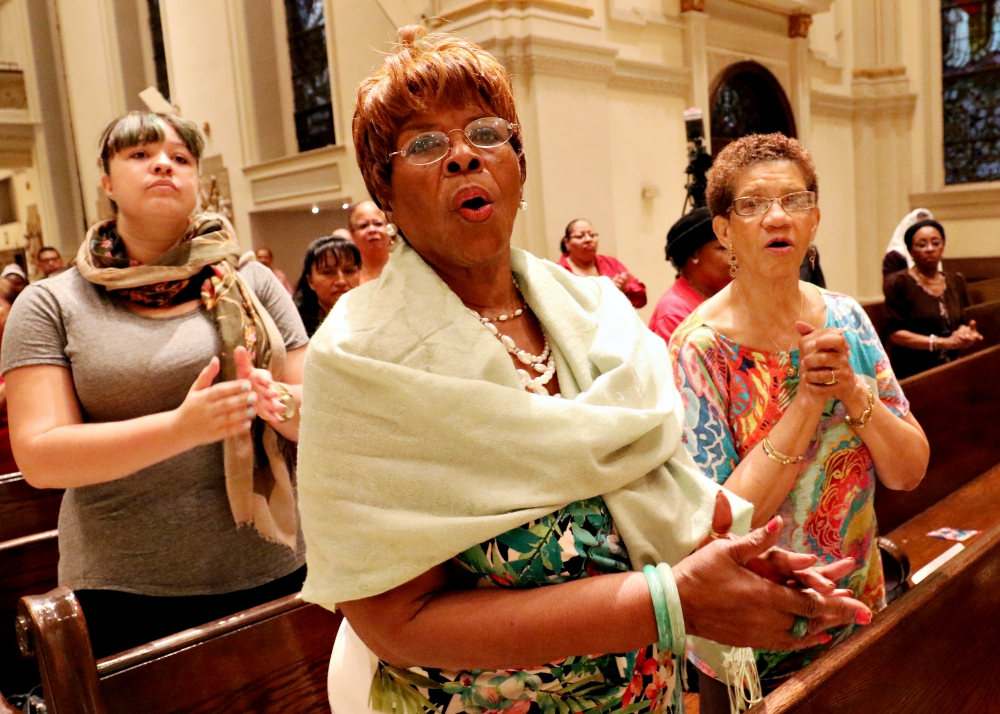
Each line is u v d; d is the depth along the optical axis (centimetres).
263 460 184
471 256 103
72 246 1358
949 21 1023
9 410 165
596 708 102
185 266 177
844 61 1031
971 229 1019
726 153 158
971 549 153
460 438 94
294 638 159
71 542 172
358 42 827
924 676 135
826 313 158
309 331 349
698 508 109
